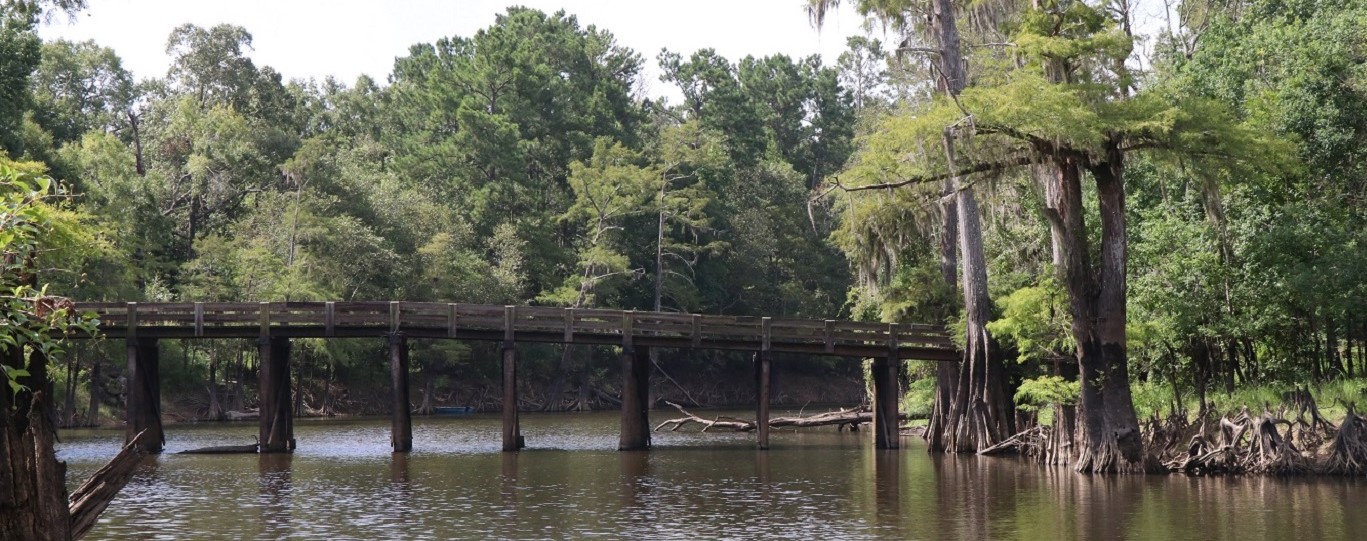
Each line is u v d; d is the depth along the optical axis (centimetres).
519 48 8225
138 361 3762
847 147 9862
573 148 8281
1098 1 3288
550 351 7712
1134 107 2859
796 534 2236
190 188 7088
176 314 3750
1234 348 3469
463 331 3866
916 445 4097
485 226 7731
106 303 3722
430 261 6738
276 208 6644
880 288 4072
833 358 8900
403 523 2373
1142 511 2411
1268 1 4088
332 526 2341
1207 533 2161
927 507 2539
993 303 3716
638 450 3938
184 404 6056
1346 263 3081
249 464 3475
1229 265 3306
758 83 10050
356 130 10269
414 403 7144
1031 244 3959
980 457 3538
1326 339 3559
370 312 3828
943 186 3356
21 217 1364
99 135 6794
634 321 3894
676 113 9862
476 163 8031
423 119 8694
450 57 9306
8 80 4631
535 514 2484
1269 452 2875
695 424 5525
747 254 8306
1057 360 3541
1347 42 3312
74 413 5409
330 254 6388
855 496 2725
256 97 8569
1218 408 3183
